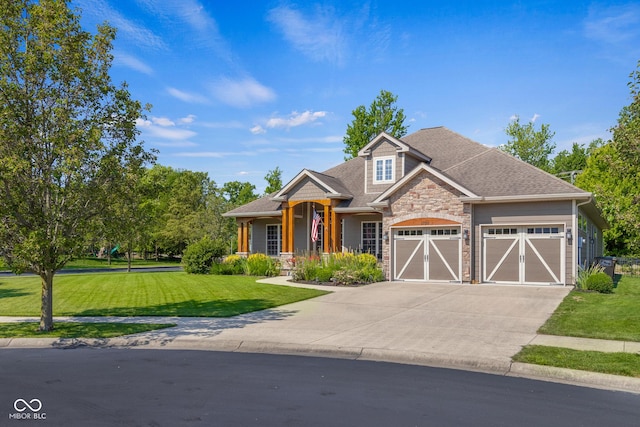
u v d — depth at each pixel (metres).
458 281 20.70
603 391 7.37
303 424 5.84
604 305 14.59
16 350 10.73
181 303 16.89
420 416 6.14
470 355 9.20
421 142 28.70
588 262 25.05
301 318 13.69
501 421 5.98
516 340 10.55
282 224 27.36
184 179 64.12
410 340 10.64
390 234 22.22
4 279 28.02
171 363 9.17
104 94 12.30
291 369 8.63
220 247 29.52
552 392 7.27
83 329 12.44
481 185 21.14
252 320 13.48
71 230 12.04
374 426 5.78
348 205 25.61
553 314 13.53
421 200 21.45
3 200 11.01
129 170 12.22
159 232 55.12
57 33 11.52
